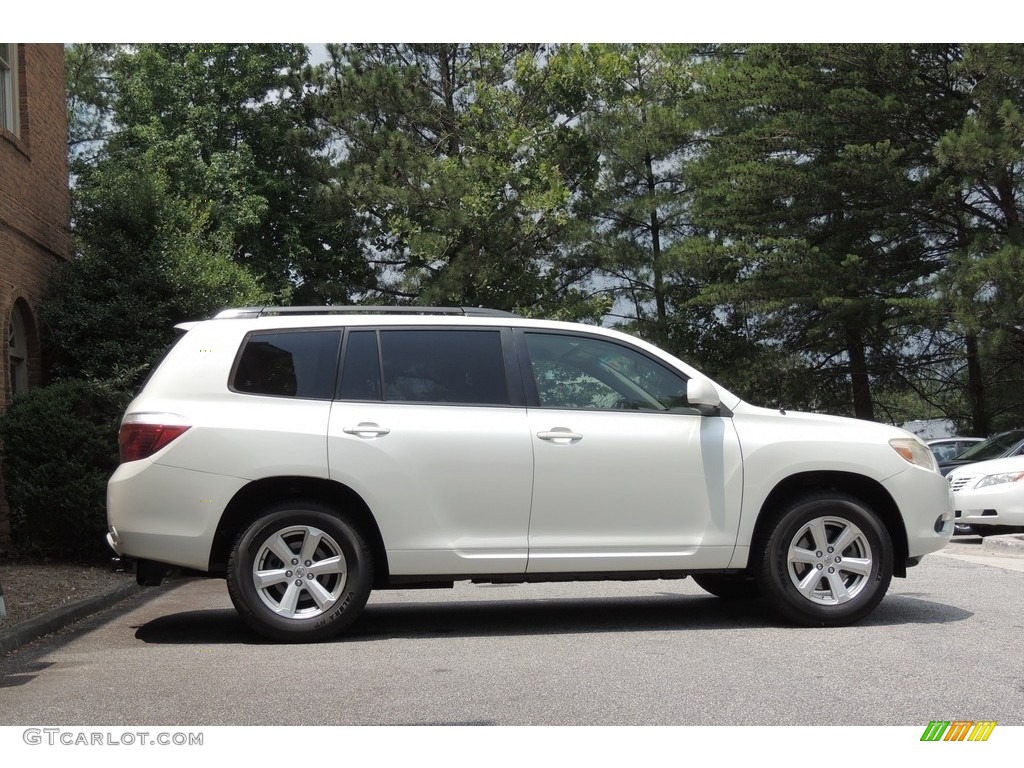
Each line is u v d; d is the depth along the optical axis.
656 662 6.27
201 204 29.72
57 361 14.44
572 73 34.34
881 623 7.49
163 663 6.52
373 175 34.28
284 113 34.94
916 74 27.89
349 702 5.42
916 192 27.41
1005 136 23.86
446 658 6.48
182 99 32.19
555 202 32.75
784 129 28.66
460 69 37.62
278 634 6.96
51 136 14.91
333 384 7.17
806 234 29.88
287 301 30.70
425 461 7.07
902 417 38.31
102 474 12.14
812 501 7.35
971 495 14.62
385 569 7.16
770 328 32.22
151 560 7.04
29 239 13.77
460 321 7.41
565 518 7.16
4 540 12.39
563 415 7.25
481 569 7.10
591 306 34.69
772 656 6.38
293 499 7.05
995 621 7.51
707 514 7.29
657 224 36.91
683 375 7.50
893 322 27.42
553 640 7.05
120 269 14.77
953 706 5.18
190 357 7.15
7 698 5.71
